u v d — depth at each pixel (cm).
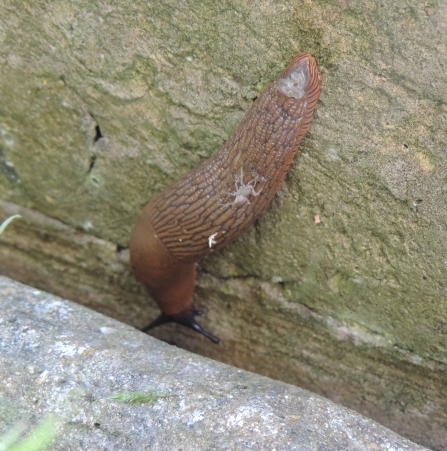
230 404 10
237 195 12
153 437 10
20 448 9
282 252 14
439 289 13
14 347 11
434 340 14
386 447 10
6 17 13
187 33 12
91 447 10
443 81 11
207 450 10
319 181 13
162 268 14
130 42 13
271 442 10
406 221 13
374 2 11
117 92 14
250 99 13
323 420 11
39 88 14
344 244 14
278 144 12
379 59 11
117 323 13
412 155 12
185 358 12
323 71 12
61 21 13
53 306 13
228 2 12
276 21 12
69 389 11
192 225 13
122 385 11
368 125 12
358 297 14
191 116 13
